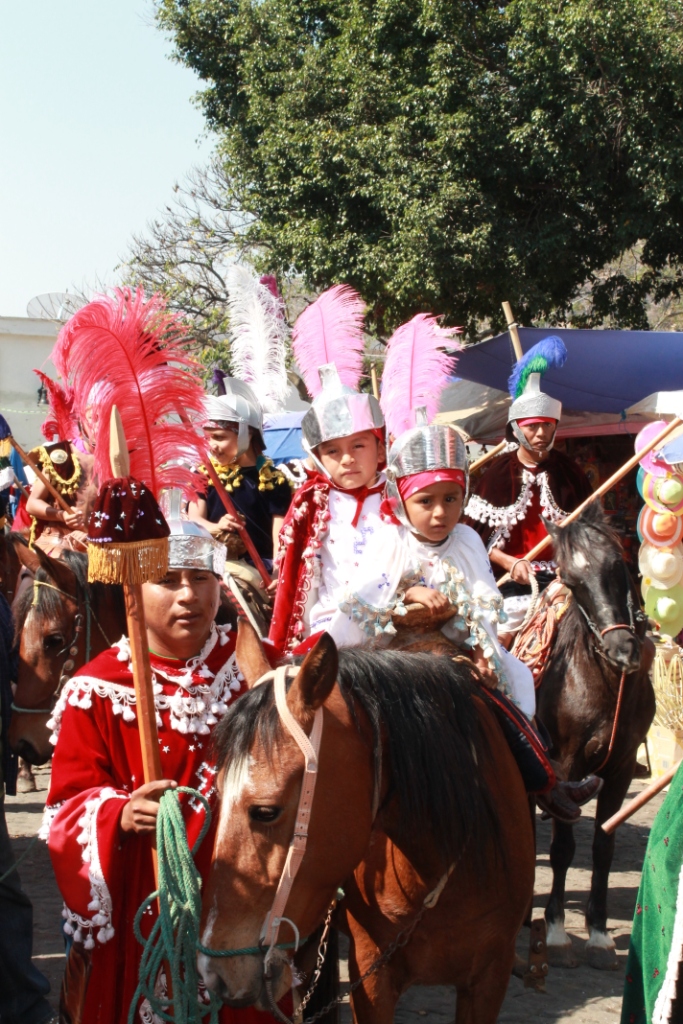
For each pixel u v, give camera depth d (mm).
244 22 17672
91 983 3070
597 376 12414
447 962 3148
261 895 2533
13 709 4789
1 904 4105
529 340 11484
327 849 2627
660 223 15930
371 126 16281
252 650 2979
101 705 3143
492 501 6188
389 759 2859
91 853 2918
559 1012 4828
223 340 20406
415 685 2969
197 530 3205
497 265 15969
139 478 3115
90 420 3188
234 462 6066
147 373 3115
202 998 3102
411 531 3494
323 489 3896
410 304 16297
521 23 15680
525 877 3271
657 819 3240
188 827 3127
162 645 3238
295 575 3887
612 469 15516
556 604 5727
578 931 5871
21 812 8258
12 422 24891
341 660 2945
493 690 3494
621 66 15133
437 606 3348
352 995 3172
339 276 16109
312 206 16781
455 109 15906
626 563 5426
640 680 5621
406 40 16656
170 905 2779
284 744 2586
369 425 3756
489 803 3057
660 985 3072
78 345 3033
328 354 4238
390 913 3082
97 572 2855
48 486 6473
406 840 2949
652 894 3189
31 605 4852
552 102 15672
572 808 4156
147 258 24438
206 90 18938
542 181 16391
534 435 6047
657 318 24984
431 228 15297
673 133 15391
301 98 16672
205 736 3197
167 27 18453
